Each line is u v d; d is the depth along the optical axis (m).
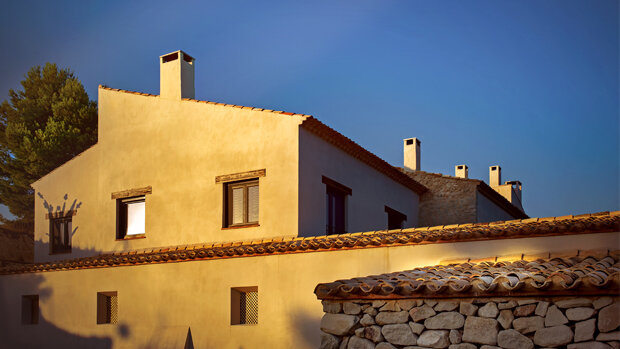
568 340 5.99
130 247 16.48
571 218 9.98
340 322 7.21
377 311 7.05
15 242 23.66
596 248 9.16
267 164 14.46
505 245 9.88
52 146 25.47
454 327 6.54
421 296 6.77
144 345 13.68
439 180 21.91
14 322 16.31
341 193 16.12
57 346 15.32
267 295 12.20
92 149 18.17
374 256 11.09
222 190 15.10
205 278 13.20
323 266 11.63
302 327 11.62
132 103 17.45
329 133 14.98
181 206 15.75
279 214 14.00
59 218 18.69
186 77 16.86
